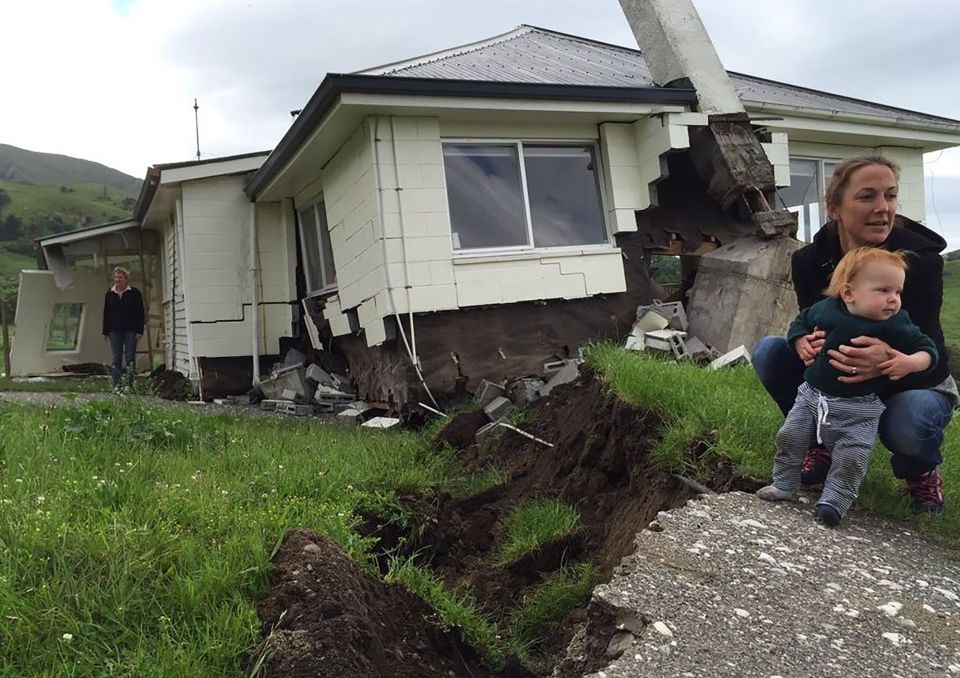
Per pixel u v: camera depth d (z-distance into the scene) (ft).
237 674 8.03
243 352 40.09
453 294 27.09
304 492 14.20
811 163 39.96
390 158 26.73
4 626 8.13
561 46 43.42
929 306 11.48
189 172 38.32
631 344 26.68
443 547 14.90
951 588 9.63
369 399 31.37
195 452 17.10
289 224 39.75
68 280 53.21
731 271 27.68
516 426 19.85
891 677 7.50
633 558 9.86
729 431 13.97
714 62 30.99
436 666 9.78
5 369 54.44
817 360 11.10
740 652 7.82
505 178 29.01
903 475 12.23
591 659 8.42
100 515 11.10
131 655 8.13
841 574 9.73
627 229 30.17
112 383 33.68
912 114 42.65
